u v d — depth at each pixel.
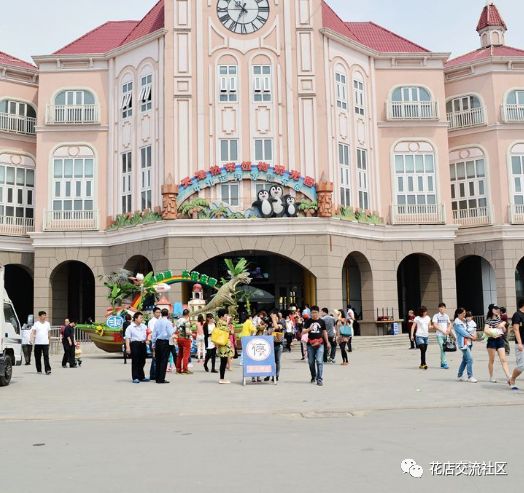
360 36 39.84
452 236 35.38
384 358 24.48
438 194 36.00
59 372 20.66
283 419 11.23
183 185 31.62
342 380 17.00
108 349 27.56
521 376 17.30
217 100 32.62
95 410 12.52
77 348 23.27
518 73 37.16
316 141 32.56
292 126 32.62
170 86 32.44
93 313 37.25
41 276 34.22
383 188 35.91
